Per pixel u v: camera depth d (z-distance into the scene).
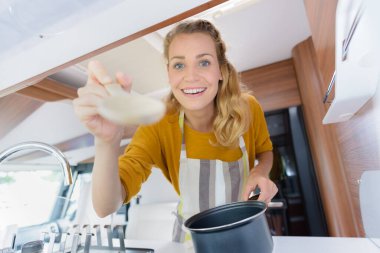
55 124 1.65
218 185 0.80
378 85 0.56
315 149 1.67
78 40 0.64
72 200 1.71
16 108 1.36
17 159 1.37
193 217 0.44
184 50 0.69
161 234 2.02
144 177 0.71
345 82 0.56
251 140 0.90
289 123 1.98
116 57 1.56
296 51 1.82
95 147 0.45
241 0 1.29
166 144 0.83
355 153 0.94
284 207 1.72
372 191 0.60
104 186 0.47
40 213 1.49
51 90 1.52
